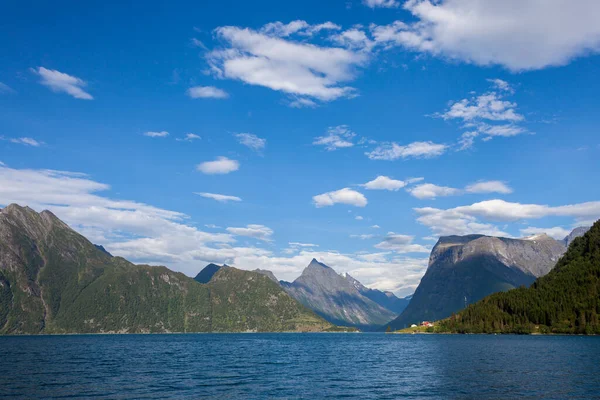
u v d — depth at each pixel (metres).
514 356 158.62
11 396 77.50
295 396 79.56
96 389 85.50
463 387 88.06
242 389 87.12
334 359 163.50
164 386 90.31
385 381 98.69
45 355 184.25
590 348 196.00
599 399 74.56
